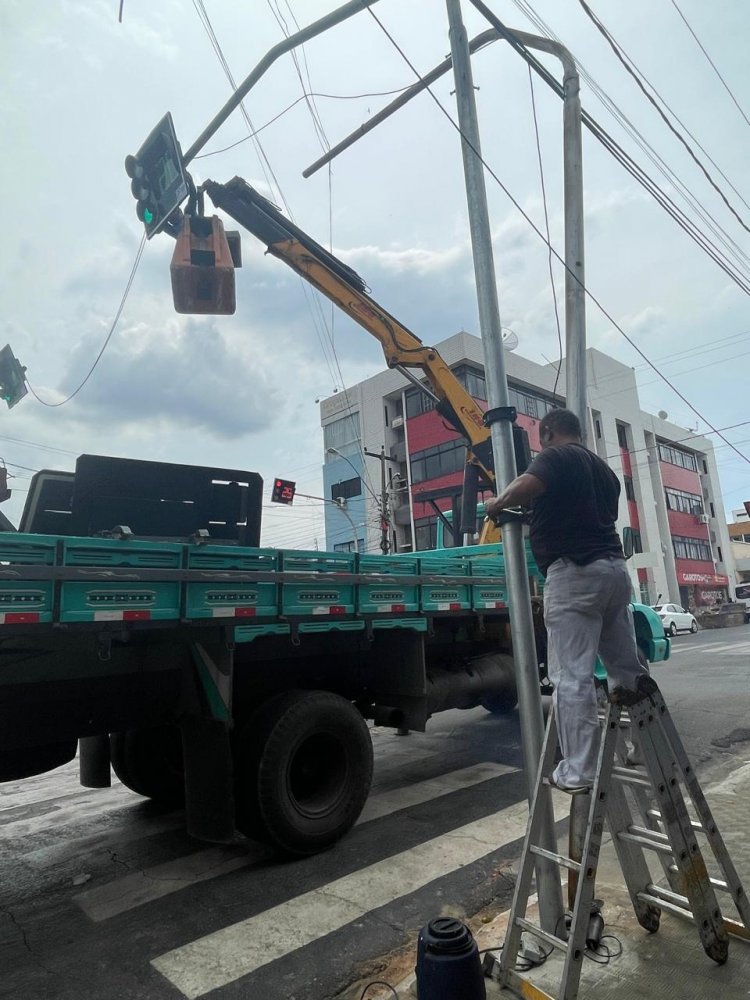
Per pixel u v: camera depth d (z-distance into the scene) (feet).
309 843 14.61
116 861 15.14
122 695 14.14
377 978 9.74
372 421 128.77
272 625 14.85
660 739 9.08
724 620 126.11
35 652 12.51
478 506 32.58
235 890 13.20
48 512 15.02
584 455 10.10
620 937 9.81
